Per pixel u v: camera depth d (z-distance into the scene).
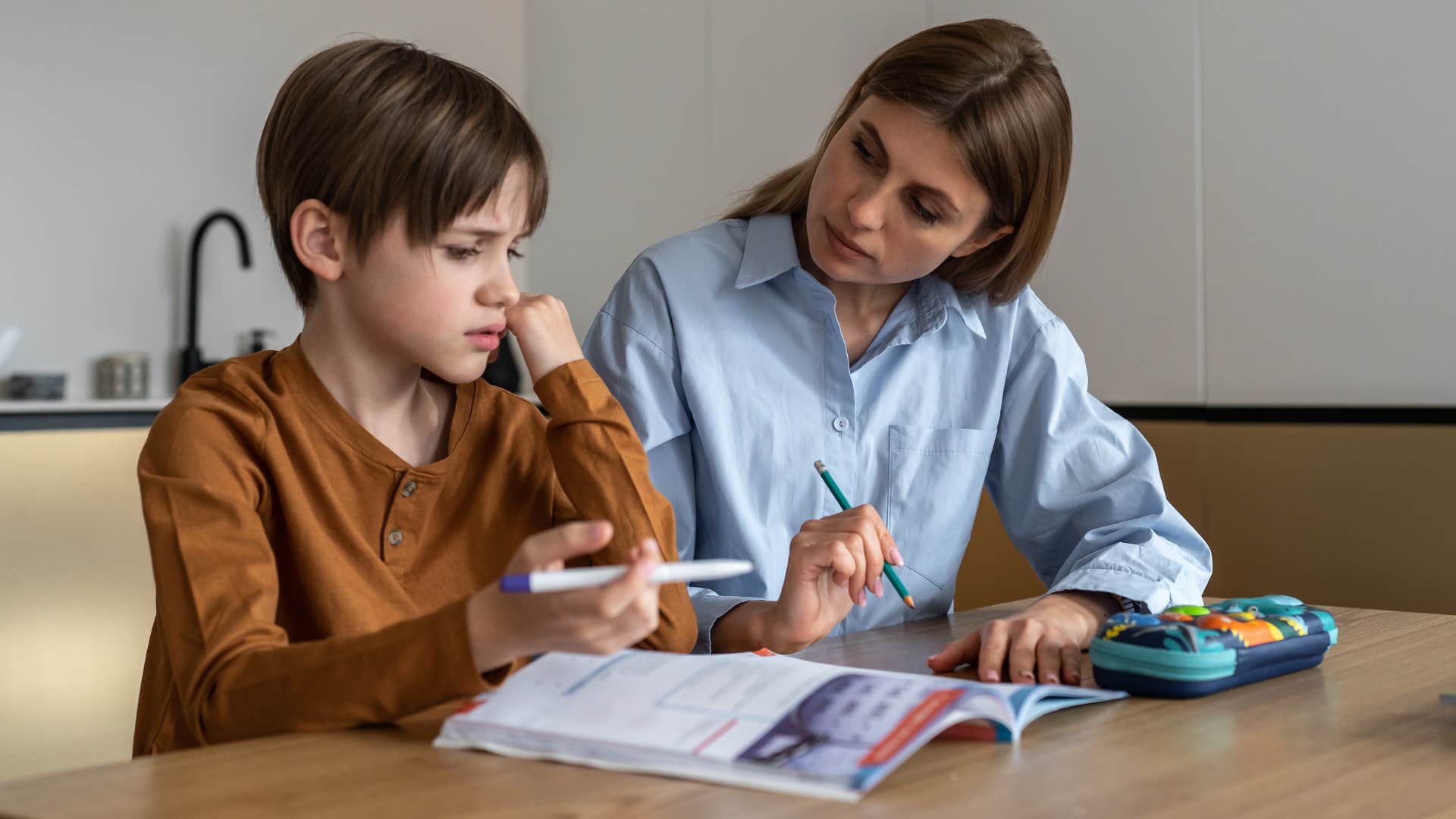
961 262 1.39
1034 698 0.79
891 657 1.07
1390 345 2.28
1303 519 2.36
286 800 0.65
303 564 0.96
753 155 3.22
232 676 0.81
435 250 0.96
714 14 3.28
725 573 0.74
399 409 1.04
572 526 0.73
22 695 2.39
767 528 1.40
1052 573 1.49
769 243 1.41
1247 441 2.42
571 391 1.08
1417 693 0.91
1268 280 2.41
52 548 2.46
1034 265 1.38
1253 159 2.42
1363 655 1.05
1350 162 2.31
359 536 0.98
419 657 0.76
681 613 1.07
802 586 1.09
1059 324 1.48
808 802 0.64
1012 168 1.24
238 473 0.93
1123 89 2.58
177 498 0.89
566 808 0.63
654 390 1.38
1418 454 2.23
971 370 1.46
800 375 1.41
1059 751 0.74
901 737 0.69
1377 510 2.28
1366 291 2.30
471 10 3.61
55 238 2.94
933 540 1.45
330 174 0.96
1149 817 0.62
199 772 0.70
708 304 1.40
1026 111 1.24
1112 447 1.43
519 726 0.74
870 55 3.01
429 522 1.04
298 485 0.97
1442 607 2.21
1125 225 2.58
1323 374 2.35
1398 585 2.26
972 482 1.46
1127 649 0.90
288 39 3.32
